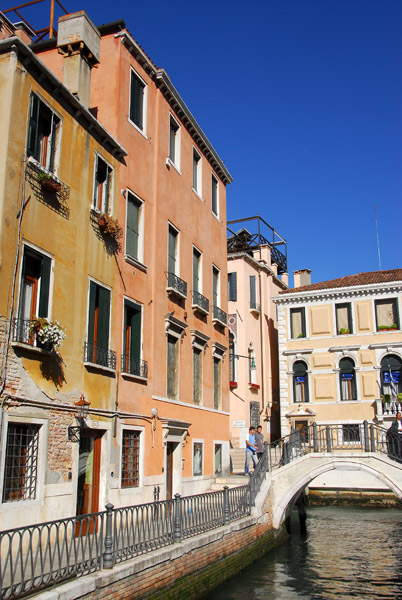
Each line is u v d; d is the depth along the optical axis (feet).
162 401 45.98
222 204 67.82
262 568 42.24
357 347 88.02
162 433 45.19
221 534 36.76
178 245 53.01
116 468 37.88
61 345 33.12
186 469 49.93
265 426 91.56
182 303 52.21
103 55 45.03
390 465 51.19
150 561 26.71
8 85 30.55
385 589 36.96
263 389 93.15
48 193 33.24
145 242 46.11
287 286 110.01
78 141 37.06
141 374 42.88
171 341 49.90
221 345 60.44
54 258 33.35
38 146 33.35
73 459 33.12
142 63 48.29
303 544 52.95
